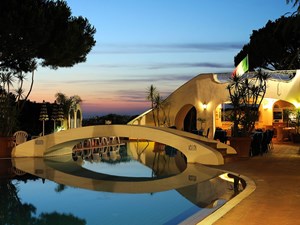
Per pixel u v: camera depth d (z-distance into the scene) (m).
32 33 17.39
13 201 7.38
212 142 14.59
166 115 24.42
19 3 17.58
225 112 24.72
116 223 5.85
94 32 21.50
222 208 5.88
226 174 10.30
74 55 20.23
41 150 15.09
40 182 9.66
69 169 12.27
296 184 8.12
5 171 11.53
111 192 8.35
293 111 22.45
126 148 20.77
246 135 14.65
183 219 6.05
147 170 12.23
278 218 5.29
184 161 14.95
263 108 23.62
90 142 19.97
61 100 23.55
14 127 16.42
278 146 18.16
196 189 8.55
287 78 21.34
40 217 6.19
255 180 8.68
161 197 7.74
